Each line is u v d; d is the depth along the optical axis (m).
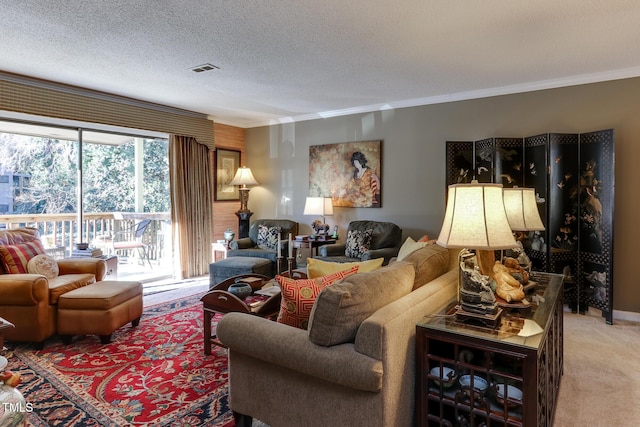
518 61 3.32
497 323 1.58
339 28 2.65
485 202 1.57
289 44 2.93
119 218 5.12
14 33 2.74
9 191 4.10
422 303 1.75
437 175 4.60
